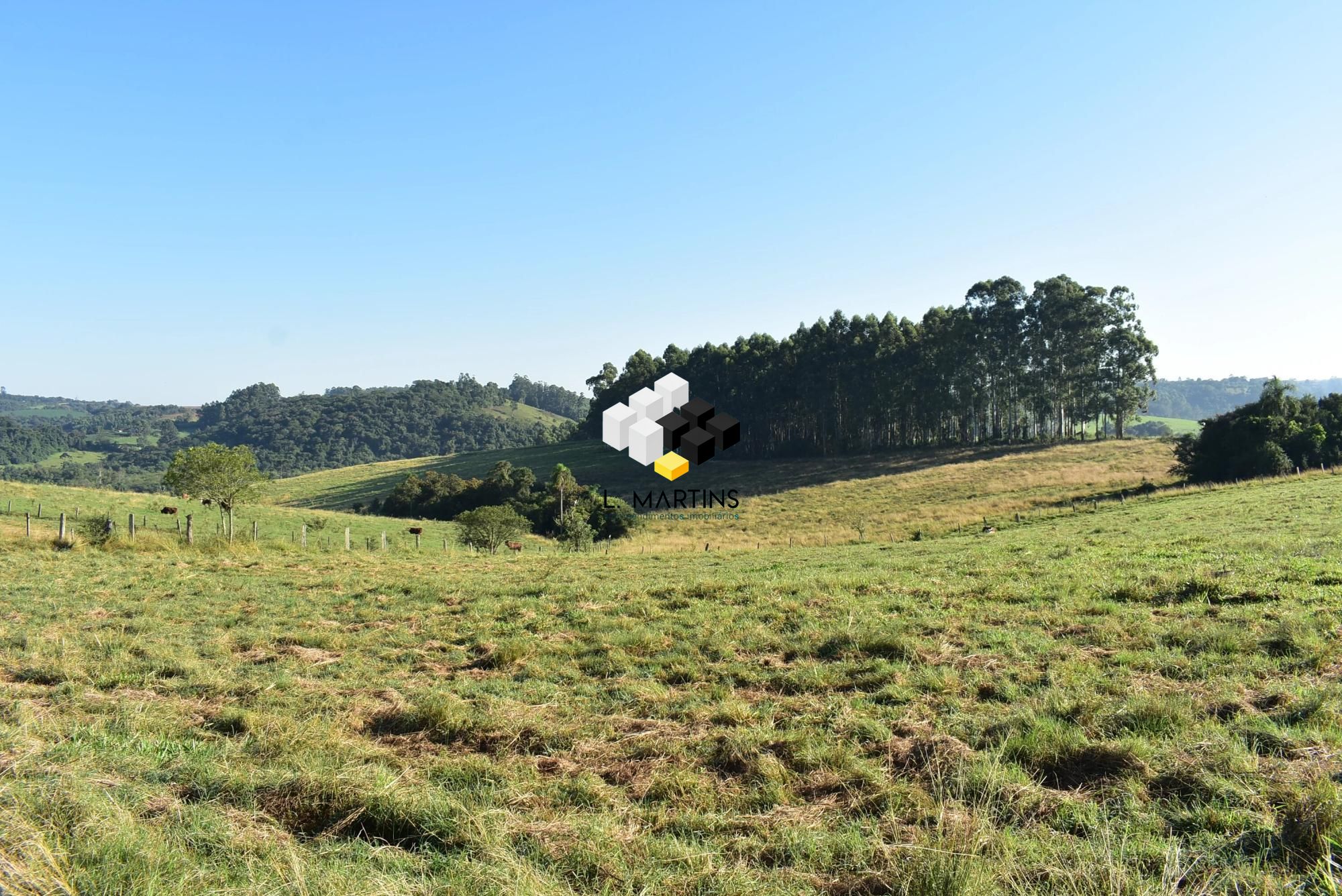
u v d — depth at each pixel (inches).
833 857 193.8
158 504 1900.8
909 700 317.4
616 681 380.5
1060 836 192.2
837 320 3929.6
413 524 2137.1
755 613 515.5
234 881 178.5
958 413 3740.2
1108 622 410.0
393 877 181.3
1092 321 3408.0
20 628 513.3
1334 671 302.0
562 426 6968.5
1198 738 243.9
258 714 319.3
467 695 365.1
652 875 185.3
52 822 191.2
